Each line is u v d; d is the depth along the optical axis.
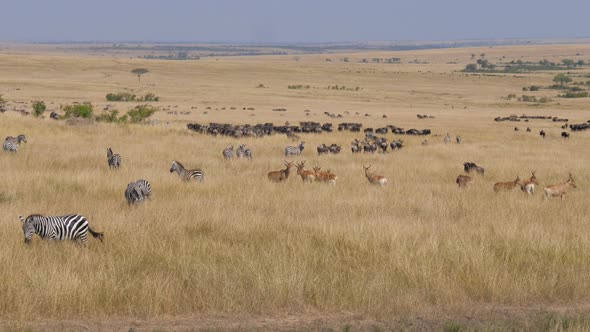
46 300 15.12
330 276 17.52
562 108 184.25
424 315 15.66
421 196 33.69
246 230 23.14
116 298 15.57
